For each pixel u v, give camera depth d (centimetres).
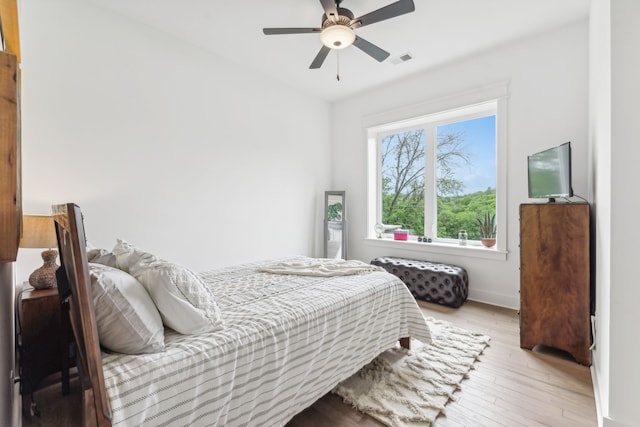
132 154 272
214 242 334
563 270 217
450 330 262
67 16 236
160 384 97
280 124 405
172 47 297
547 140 293
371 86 422
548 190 248
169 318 120
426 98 379
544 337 224
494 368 204
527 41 302
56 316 181
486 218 355
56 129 232
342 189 479
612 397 116
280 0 243
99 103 253
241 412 117
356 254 467
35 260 221
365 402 166
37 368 174
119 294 104
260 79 379
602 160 163
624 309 114
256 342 124
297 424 152
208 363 109
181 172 306
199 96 319
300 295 177
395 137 445
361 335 185
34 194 223
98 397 82
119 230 265
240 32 290
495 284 332
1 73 75
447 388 179
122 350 104
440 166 399
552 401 169
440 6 251
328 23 229
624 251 113
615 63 114
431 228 404
